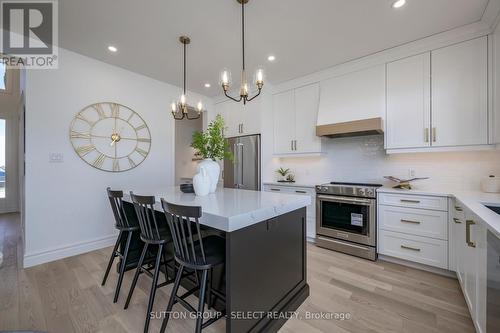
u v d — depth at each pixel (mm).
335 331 1605
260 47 2748
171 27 2361
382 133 3082
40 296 2012
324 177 3740
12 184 5250
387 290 2102
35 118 2650
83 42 2656
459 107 2398
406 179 2984
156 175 3781
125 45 2721
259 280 1546
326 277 2342
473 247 1561
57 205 2807
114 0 1963
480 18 2191
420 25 2307
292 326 1662
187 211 1332
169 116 3963
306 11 2109
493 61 2199
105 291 2100
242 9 2002
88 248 3041
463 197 2027
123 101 3383
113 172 3303
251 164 4008
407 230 2531
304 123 3664
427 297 1985
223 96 4531
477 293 1465
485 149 2270
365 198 2777
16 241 3418
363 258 2789
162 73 3529
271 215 1575
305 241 2064
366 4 2016
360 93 3041
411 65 2682
